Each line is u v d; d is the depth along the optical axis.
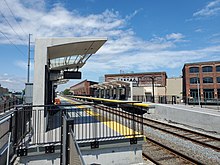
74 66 15.85
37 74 8.23
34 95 8.09
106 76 71.19
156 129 13.60
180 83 60.03
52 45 8.54
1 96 28.36
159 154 8.02
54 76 13.50
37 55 8.34
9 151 5.97
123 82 32.12
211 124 13.49
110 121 9.96
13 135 6.58
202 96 53.62
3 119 5.63
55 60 14.08
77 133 7.47
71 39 8.77
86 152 6.48
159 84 61.50
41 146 6.07
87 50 11.34
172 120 17.80
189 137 11.02
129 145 6.98
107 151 6.71
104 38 9.12
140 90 50.28
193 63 55.56
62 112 6.25
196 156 7.92
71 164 4.19
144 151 8.50
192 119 15.27
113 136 7.00
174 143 9.92
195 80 54.91
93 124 9.10
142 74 64.38
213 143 10.00
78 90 88.06
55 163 6.19
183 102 42.69
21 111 7.07
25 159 5.97
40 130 7.20
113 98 41.47
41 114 7.90
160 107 19.91
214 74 52.88
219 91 51.94
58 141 6.39
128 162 6.93
